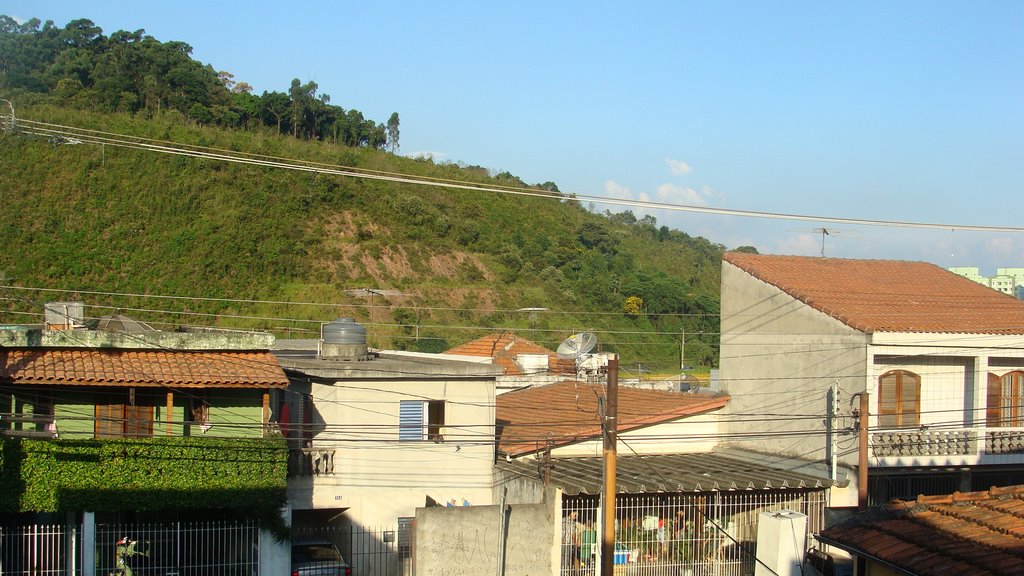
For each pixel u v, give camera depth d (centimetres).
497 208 9262
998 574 1148
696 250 10462
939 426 2241
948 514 1414
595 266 8338
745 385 2636
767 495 2212
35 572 1872
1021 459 2352
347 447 2336
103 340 2073
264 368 2128
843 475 2231
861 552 1346
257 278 6500
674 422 2661
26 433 1855
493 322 6819
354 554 2284
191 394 2080
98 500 1905
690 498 2153
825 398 2333
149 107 8588
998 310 2545
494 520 2022
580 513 2095
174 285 6044
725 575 2139
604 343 6281
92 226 6275
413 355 3406
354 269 7119
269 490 2041
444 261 7725
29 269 5625
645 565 2092
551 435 2508
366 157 9644
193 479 1980
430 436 2422
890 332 2212
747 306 2659
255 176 7694
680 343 6775
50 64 8738
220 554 2034
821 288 2541
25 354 2002
